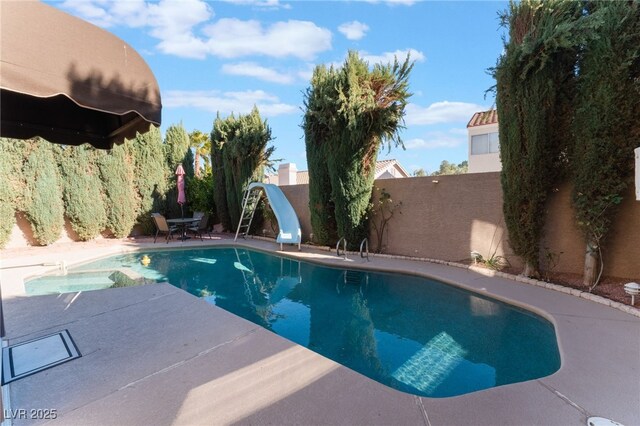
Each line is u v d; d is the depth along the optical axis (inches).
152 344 160.9
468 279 286.7
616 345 157.2
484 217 333.1
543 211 267.1
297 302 276.4
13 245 486.0
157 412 110.5
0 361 109.3
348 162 416.2
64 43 103.6
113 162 562.3
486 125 715.4
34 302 224.1
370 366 171.5
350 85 389.7
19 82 93.3
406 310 249.3
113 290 254.4
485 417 108.0
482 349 186.9
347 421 105.9
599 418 106.9
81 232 536.7
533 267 275.0
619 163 219.0
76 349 155.6
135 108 120.8
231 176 633.0
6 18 92.0
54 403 115.4
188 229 601.0
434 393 145.3
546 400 116.8
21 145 471.5
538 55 243.6
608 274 250.4
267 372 135.4
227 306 269.4
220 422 105.6
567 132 253.9
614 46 213.5
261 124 600.4
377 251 429.1
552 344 188.7
